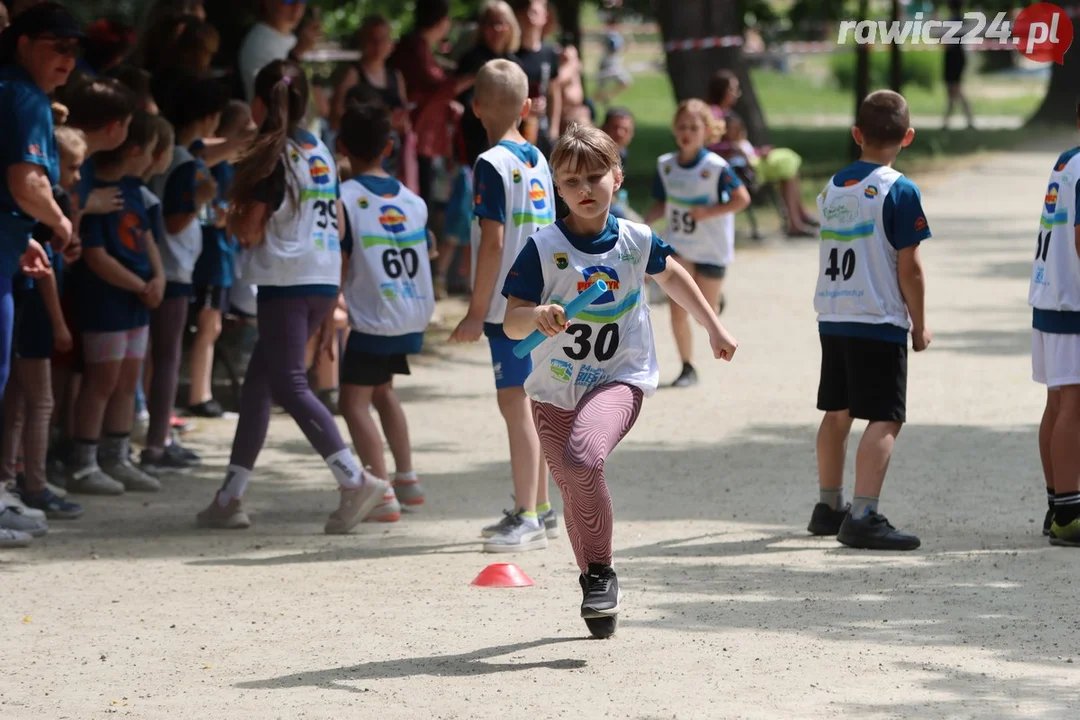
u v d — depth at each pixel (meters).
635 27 177.38
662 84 147.12
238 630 16.48
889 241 20.03
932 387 31.95
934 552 19.78
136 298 24.02
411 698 13.88
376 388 23.16
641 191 72.62
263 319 21.77
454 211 42.50
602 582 15.52
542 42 39.72
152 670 14.99
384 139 22.62
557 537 21.33
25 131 19.50
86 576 19.14
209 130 27.14
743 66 66.00
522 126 22.48
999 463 25.31
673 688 14.02
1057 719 13.02
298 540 21.31
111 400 24.55
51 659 15.45
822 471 21.00
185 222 25.39
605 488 15.09
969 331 38.50
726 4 65.75
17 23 19.88
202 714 13.55
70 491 24.20
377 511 22.34
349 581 18.78
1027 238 55.47
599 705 13.55
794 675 14.40
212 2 43.47
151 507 23.52
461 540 21.20
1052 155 87.81
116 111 22.27
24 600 17.94
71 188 22.39
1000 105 133.12
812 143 96.50
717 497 23.53
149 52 29.27
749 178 40.84
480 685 14.24
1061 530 19.94
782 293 45.09
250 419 22.09
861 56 71.31
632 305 15.58
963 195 69.31
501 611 17.12
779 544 20.45
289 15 34.19
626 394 15.48
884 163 20.44
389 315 22.31
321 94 39.12
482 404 31.69
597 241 15.34
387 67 41.12
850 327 20.12
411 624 16.59
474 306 20.14
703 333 39.25
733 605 17.16
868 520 20.03
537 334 15.01
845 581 18.25
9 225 19.80
